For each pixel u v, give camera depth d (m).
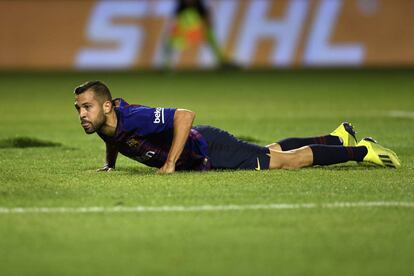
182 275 13.35
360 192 19.89
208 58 86.62
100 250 14.77
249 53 85.50
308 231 16.08
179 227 16.34
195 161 22.72
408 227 16.42
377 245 15.11
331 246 15.04
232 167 22.91
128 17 85.69
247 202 18.62
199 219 17.00
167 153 22.67
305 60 85.62
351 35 85.56
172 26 82.69
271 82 72.44
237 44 85.31
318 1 85.50
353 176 22.22
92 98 21.61
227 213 17.53
